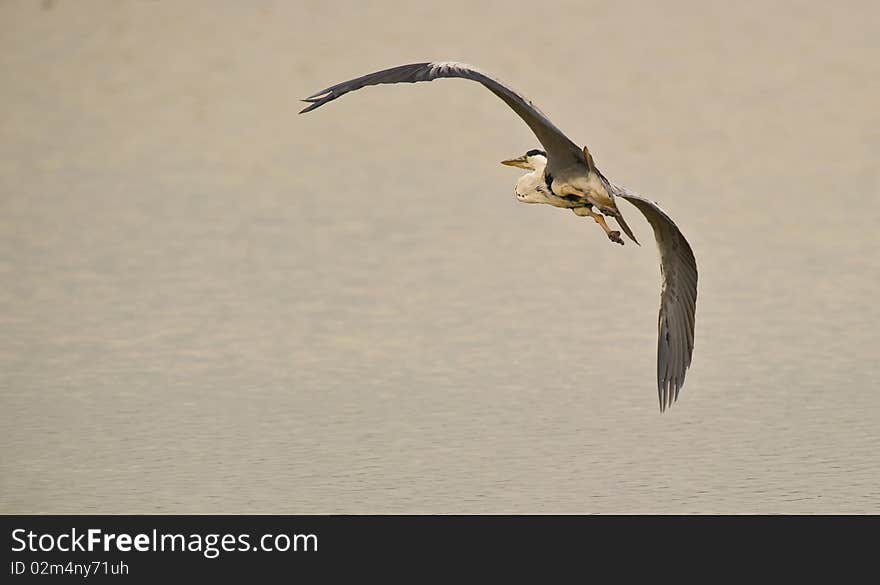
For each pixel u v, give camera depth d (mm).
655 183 25109
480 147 28875
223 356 16625
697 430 14086
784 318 17484
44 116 32906
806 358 16078
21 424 14484
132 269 20453
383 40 40312
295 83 35781
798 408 14594
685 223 22141
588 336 17188
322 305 18562
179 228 22797
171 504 12594
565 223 22688
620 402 14938
